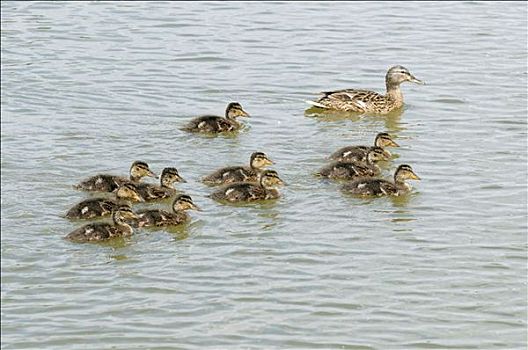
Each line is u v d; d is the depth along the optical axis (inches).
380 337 721.0
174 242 841.5
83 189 922.1
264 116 1088.2
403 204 893.2
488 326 732.7
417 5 1437.0
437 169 957.2
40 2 1459.2
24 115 1087.6
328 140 1031.0
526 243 830.5
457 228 853.8
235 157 986.7
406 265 803.4
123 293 776.9
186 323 740.0
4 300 770.8
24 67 1226.6
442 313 746.8
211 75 1200.2
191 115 1087.6
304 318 741.9
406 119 1083.3
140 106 1111.0
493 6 1428.4
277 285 780.6
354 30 1342.3
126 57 1256.2
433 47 1279.5
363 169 946.7
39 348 717.9
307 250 824.9
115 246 837.8
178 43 1301.7
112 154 995.9
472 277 788.0
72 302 768.3
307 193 911.7
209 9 1425.9
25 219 872.9
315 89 1163.3
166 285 784.3
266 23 1369.3
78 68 1222.9
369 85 1176.2
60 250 831.1
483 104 1106.7
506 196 903.1
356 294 768.9
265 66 1226.6
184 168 966.4
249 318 743.1
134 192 908.0
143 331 732.0
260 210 885.2
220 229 858.8
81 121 1071.6
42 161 976.9
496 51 1258.6
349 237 842.8
